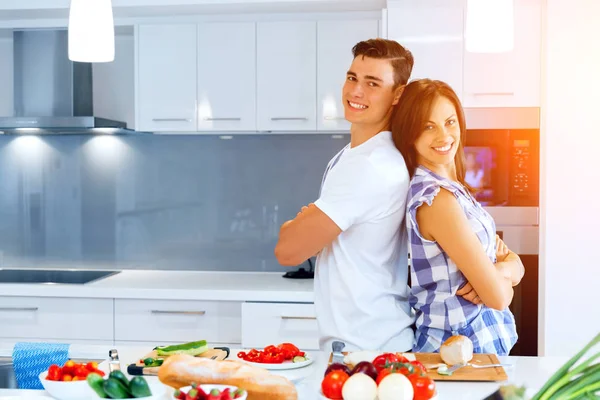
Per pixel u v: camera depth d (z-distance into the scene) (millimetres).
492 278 1828
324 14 3811
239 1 3607
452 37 3434
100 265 4305
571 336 3266
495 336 1928
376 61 1951
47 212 4320
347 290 1975
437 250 1880
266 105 3785
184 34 3811
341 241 1989
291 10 3760
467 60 3434
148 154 4250
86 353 2088
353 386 1416
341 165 1945
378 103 1966
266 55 3770
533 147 3408
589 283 3248
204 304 3553
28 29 4031
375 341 1964
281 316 3465
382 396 1397
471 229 1831
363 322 1969
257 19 3840
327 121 3760
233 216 4215
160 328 3582
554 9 3225
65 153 4293
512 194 3416
